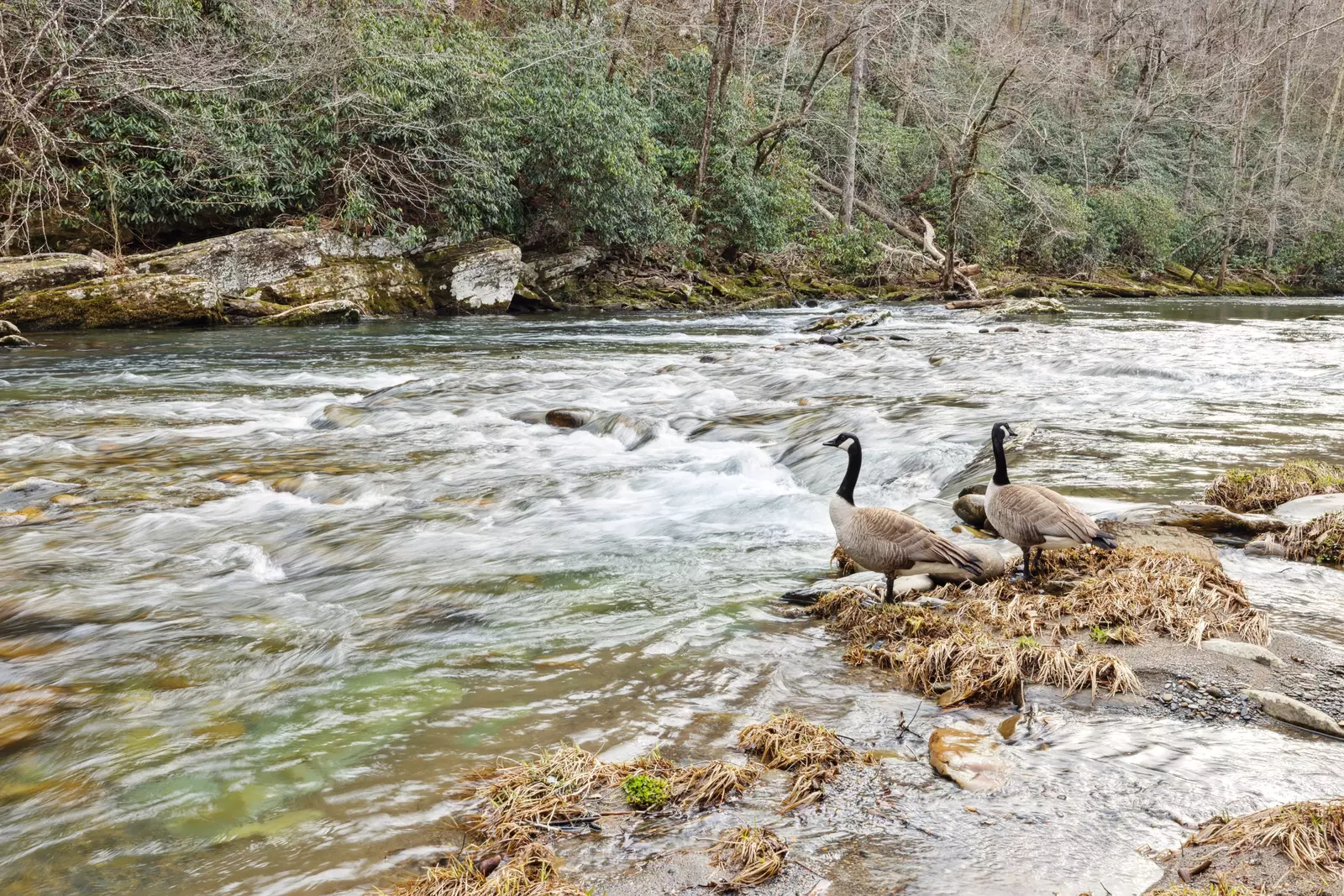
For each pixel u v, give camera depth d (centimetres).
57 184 2042
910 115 4669
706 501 810
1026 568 564
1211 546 604
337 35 2359
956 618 498
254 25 2311
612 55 3319
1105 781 339
